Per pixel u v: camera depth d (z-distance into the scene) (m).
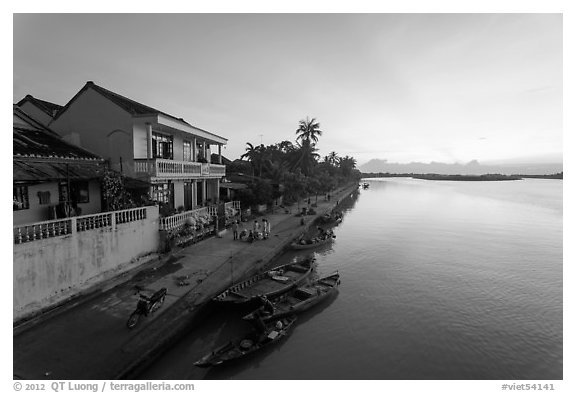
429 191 105.88
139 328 11.02
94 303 12.54
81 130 20.23
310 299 15.23
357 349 12.43
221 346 11.80
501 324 14.73
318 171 74.31
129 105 21.16
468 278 20.64
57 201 16.20
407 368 11.40
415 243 30.03
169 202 23.03
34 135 17.84
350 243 29.67
